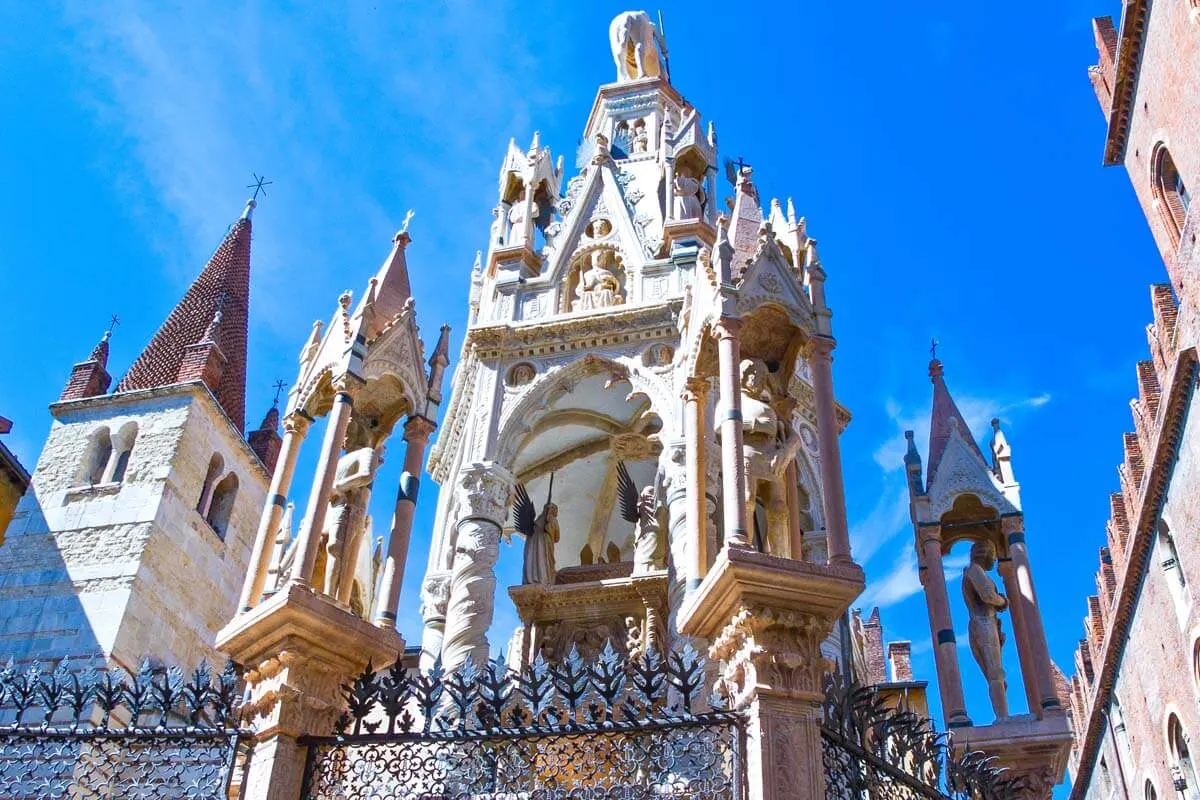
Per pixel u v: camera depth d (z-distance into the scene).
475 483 17.33
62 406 32.88
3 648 27.45
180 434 31.55
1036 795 15.14
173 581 30.02
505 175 22.55
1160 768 31.41
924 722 11.69
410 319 14.69
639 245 20.08
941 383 20.39
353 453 13.76
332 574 13.13
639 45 26.95
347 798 10.48
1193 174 27.39
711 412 16.77
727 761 9.68
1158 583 29.58
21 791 10.91
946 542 19.03
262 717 11.02
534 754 10.26
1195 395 25.52
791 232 15.05
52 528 29.97
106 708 11.41
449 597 17.38
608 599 19.62
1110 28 35.00
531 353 19.08
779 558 10.33
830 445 11.70
